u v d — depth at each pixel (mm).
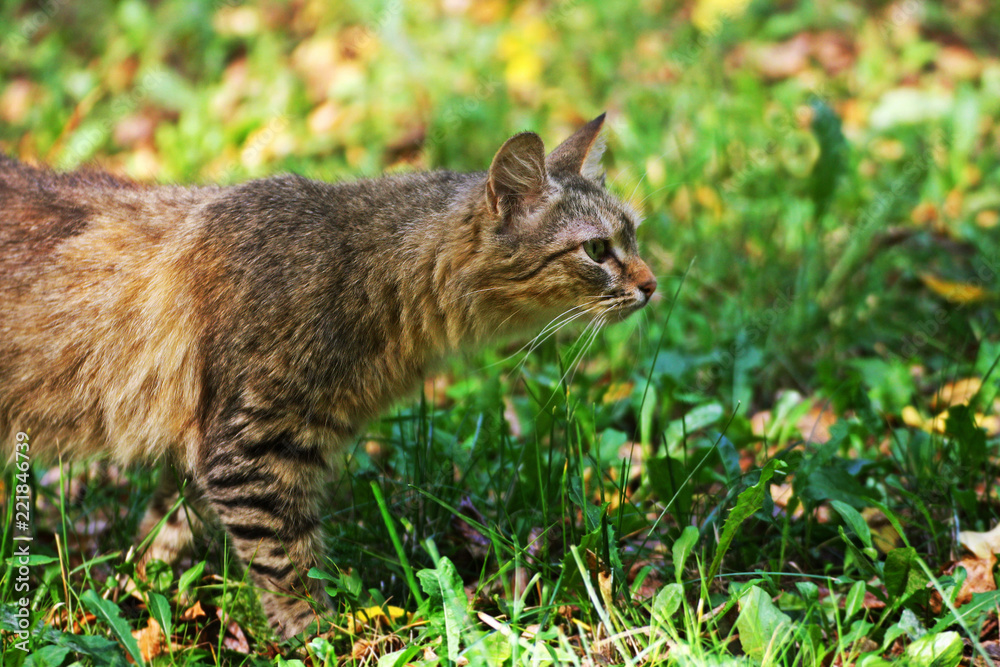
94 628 3285
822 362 4637
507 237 3637
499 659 2857
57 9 9344
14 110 8547
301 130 7590
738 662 2729
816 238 5566
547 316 3900
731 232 6191
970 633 2703
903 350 5250
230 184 3857
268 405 3395
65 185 3725
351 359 3512
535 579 3047
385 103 7711
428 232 3645
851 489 3590
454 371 5281
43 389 3572
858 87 8055
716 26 7926
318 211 3590
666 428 4375
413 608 3461
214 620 3469
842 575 3354
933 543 3615
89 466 4418
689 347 5352
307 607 3477
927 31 8859
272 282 3430
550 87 7992
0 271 3504
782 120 7102
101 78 8555
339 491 4211
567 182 3787
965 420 3871
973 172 6801
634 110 7195
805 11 8820
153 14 9016
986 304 5363
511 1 8898
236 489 3416
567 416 3746
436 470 4008
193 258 3514
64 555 3531
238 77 8344
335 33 8531
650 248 5969
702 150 6668
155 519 3979
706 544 3545
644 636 3010
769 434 4574
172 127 7875
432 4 8891
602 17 8578
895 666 2721
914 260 5973
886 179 6707
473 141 7180
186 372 3520
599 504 3994
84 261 3535
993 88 7840
